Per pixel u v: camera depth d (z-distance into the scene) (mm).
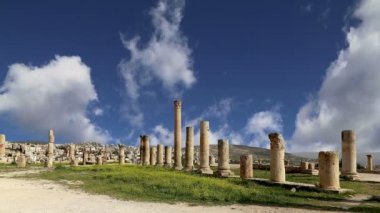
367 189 30969
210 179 31953
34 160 73375
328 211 20484
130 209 19406
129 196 24172
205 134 43688
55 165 60250
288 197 25500
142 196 24156
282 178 31859
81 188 27953
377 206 22281
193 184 28172
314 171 46375
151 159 63375
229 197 23875
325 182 28234
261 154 121875
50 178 35531
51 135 57938
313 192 28188
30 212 17984
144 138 59750
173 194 24891
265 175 42438
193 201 22797
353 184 34188
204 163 43219
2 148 64812
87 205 20344
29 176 37781
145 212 18703
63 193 25188
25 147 80062
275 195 26156
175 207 20641
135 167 47844
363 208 21234
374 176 46438
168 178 31406
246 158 34938
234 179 34781
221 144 39125
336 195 26906
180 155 49188
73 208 19297
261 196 25203
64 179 34375
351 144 39406
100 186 28859
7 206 19500
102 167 47125
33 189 27156
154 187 27391
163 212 18859
